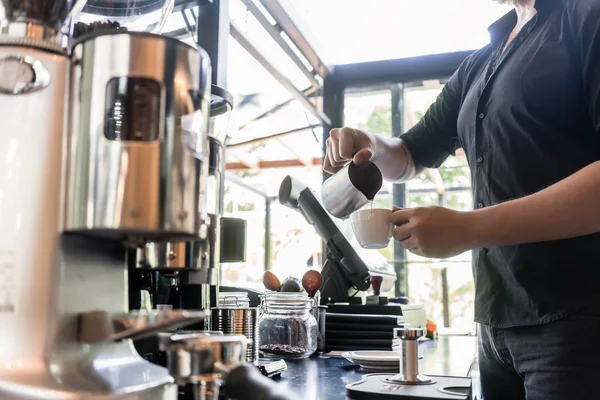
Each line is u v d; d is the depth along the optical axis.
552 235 0.92
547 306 1.03
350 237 1.90
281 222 3.97
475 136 1.22
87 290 0.49
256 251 3.96
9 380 0.43
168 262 0.58
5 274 0.45
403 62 3.11
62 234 0.46
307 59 2.92
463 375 1.04
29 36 0.50
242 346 0.45
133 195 0.43
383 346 1.47
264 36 2.53
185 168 0.45
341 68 3.20
